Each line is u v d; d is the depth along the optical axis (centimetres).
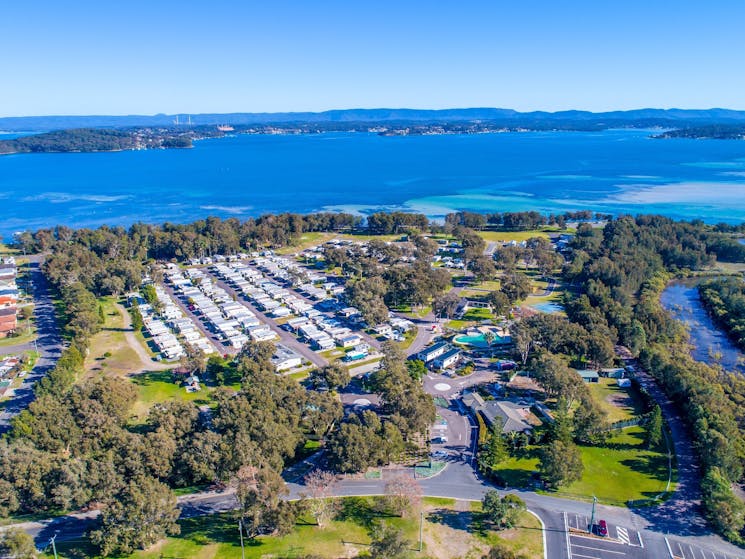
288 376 17650
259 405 14812
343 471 13312
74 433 14300
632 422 16138
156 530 11050
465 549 11138
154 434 13362
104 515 10919
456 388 18512
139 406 17250
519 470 14012
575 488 13312
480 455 14388
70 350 19475
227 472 12912
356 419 14738
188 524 12012
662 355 19012
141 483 11462
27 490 12112
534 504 12669
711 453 13575
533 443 15100
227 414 14312
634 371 19938
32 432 14025
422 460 14438
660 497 12950
